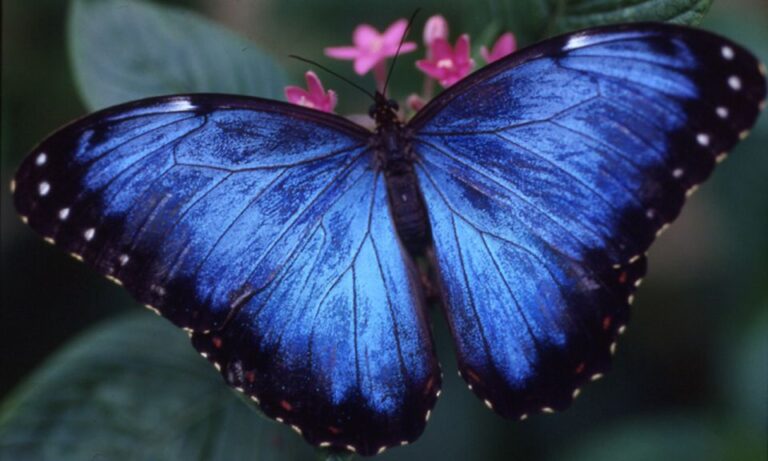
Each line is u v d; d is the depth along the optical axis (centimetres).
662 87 35
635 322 45
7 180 45
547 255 36
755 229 44
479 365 37
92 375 40
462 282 37
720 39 34
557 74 36
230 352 36
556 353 36
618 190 36
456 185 37
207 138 36
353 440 36
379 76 41
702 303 45
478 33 41
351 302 37
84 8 41
